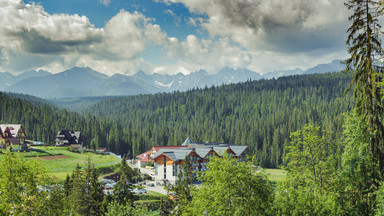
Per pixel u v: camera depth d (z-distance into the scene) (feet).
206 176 98.68
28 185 103.24
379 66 75.87
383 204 78.02
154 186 320.70
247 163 96.53
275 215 84.17
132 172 343.46
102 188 168.25
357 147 94.43
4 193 97.40
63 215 114.11
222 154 101.30
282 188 87.86
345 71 81.66
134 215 148.36
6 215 59.11
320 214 79.30
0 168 103.04
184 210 135.85
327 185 109.19
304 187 107.24
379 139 82.38
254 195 90.63
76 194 156.76
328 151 115.65
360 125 88.84
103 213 158.10
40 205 104.47
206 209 92.22
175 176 332.39
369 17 72.90
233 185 89.81
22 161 107.04
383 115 81.51
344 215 94.94
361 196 93.86
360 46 76.13
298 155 117.70
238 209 85.66
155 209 232.32
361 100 83.10
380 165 85.30
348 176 97.50
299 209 79.97
